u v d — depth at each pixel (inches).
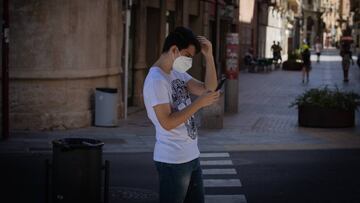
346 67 1343.5
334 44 5275.6
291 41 2684.5
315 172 408.5
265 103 868.6
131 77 761.6
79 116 582.6
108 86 645.9
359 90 1121.4
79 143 267.1
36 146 490.3
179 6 976.9
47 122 565.0
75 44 577.0
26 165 420.8
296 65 1775.3
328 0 5118.1
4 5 513.3
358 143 529.0
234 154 472.1
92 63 602.5
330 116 621.0
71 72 574.6
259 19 2059.5
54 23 564.7
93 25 601.9
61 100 572.7
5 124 520.1
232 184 371.2
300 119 637.3
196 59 1078.4
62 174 262.2
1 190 350.9
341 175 400.2
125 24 681.0
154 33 851.4
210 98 193.9
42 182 371.2
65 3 568.4
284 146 510.6
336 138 555.8
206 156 462.9
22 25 557.6
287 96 983.6
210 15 1213.1
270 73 1638.8
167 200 200.2
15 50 557.6
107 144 506.6
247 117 704.4
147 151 479.8
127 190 353.1
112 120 598.5
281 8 2650.1
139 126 615.5
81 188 262.8
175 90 199.6
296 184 373.7
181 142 198.7
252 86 1183.6
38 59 562.3
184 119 192.9
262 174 400.5
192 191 208.7
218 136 561.6
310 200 336.5
